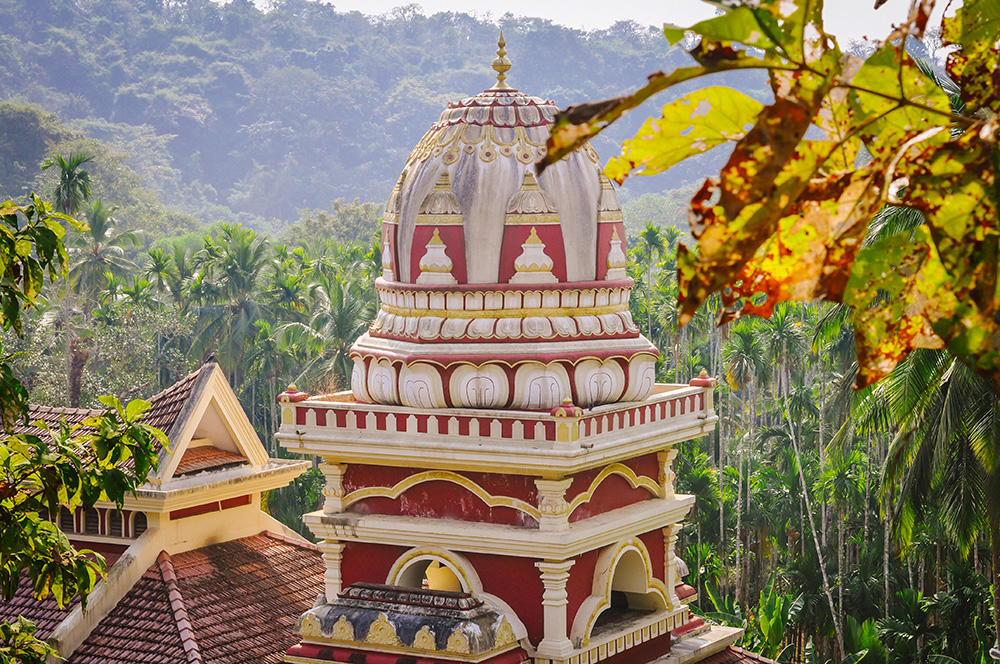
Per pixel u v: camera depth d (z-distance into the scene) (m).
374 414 15.49
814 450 55.09
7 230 9.80
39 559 9.81
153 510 18.52
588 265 15.76
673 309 61.00
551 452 14.26
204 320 65.00
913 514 20.77
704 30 3.56
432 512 15.54
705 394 16.91
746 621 40.25
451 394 15.25
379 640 14.50
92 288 67.50
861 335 3.93
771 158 3.56
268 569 19.72
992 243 3.67
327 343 58.31
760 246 3.63
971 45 4.12
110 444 9.98
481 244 15.43
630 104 3.61
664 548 16.95
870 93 3.75
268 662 17.28
